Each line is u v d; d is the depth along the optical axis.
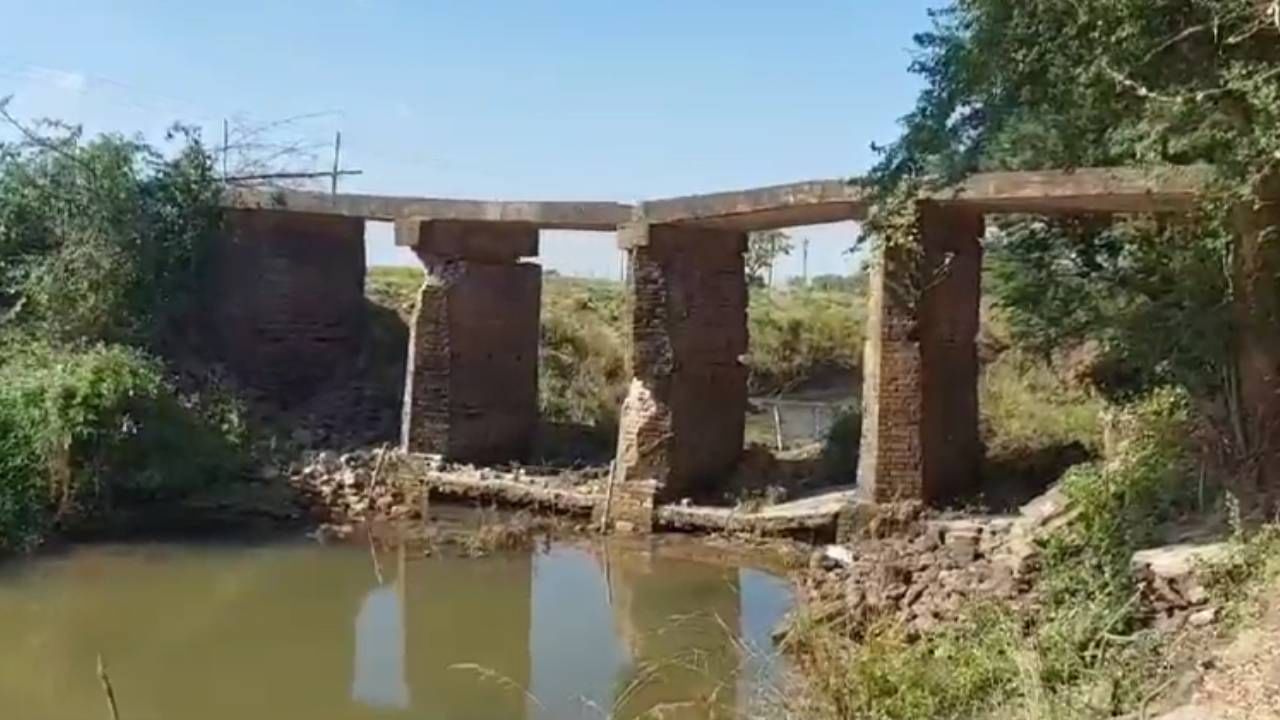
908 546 15.21
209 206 22.42
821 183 16.62
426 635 13.57
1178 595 9.33
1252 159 9.51
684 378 19.52
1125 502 11.72
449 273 21.20
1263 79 8.68
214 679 11.89
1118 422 14.62
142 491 18.47
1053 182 14.41
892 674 8.85
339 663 12.51
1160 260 14.71
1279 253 11.26
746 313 20.47
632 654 12.70
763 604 14.66
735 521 18.14
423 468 20.70
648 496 18.92
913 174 11.80
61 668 12.11
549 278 36.12
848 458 20.12
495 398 21.64
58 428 17.27
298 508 19.66
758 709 9.52
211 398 20.92
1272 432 11.54
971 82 10.57
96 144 21.48
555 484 20.14
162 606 14.58
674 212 18.78
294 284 23.34
